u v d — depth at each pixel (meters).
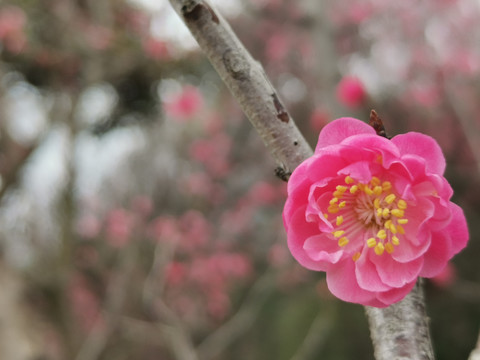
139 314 4.16
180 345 2.75
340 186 0.80
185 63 3.72
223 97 5.30
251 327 5.29
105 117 4.07
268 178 5.35
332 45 3.64
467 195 5.05
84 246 4.68
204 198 4.93
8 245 4.10
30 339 3.29
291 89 5.57
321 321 3.81
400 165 0.77
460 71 4.55
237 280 5.19
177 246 4.36
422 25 4.85
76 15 3.48
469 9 4.78
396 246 0.79
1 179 3.79
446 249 0.78
